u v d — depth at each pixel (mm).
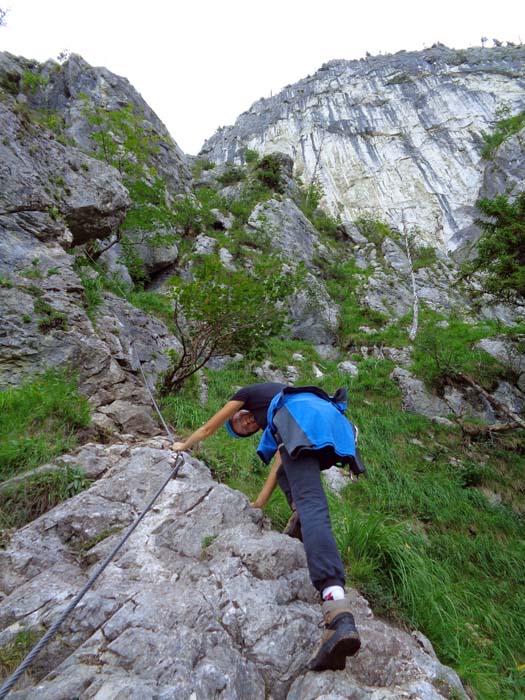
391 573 3584
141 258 14531
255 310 6961
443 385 12844
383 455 9375
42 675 1896
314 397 2469
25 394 4238
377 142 55219
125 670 1819
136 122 16094
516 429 11094
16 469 3473
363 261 25938
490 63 62844
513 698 3221
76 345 5230
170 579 2508
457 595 4969
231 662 1952
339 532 3895
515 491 9211
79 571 2576
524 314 17719
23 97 22438
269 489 3393
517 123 39625
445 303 21922
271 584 2449
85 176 7914
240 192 27562
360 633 2334
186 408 6223
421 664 2326
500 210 12008
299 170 54406
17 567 2547
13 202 6145
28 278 5547
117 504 3123
